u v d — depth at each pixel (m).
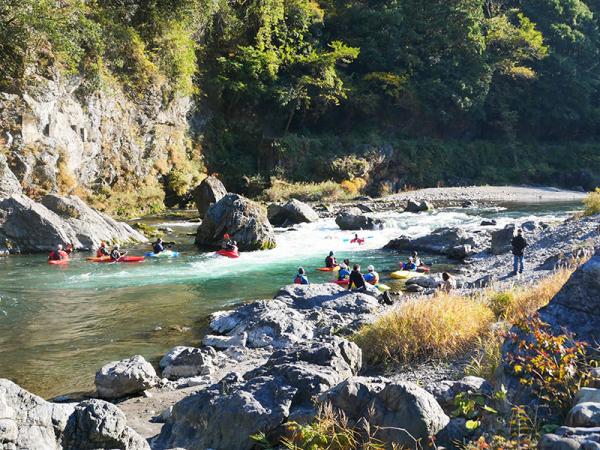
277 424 6.63
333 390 6.59
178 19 44.69
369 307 14.57
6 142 32.31
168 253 24.73
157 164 45.03
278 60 55.19
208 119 53.31
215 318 14.12
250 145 55.78
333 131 62.22
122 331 13.90
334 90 57.25
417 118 64.81
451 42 64.50
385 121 63.62
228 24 53.53
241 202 26.94
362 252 25.45
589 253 16.36
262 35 55.28
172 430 7.28
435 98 63.00
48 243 25.28
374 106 60.94
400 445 5.70
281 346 12.31
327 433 6.10
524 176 65.62
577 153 70.19
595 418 4.54
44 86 33.91
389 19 63.03
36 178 33.69
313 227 32.53
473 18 63.41
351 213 32.88
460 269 20.62
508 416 5.57
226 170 53.28
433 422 5.76
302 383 7.15
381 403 6.11
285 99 54.28
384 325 10.39
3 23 31.50
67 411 6.16
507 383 5.93
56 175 34.97
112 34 39.47
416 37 63.34
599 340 6.09
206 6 46.62
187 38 47.31
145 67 43.19
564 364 5.53
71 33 33.91
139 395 9.75
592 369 5.48
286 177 53.94
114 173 40.75
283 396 6.95
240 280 19.77
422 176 61.16
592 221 22.22
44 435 5.41
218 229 26.67
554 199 50.22
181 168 47.25
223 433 6.73
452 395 6.31
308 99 55.97
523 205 44.62
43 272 21.06
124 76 41.72
